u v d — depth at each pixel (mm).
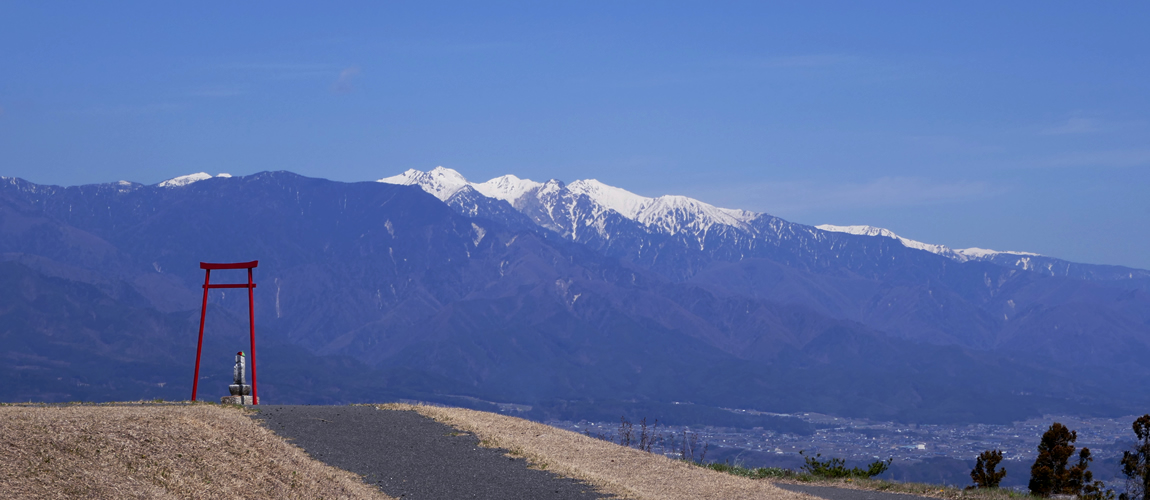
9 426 16578
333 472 20078
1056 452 27266
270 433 22188
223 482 17406
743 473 28922
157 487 16234
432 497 19312
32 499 14219
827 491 25844
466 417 27953
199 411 21766
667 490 22891
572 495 20328
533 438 26859
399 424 25500
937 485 27531
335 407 27641
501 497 19719
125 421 18703
